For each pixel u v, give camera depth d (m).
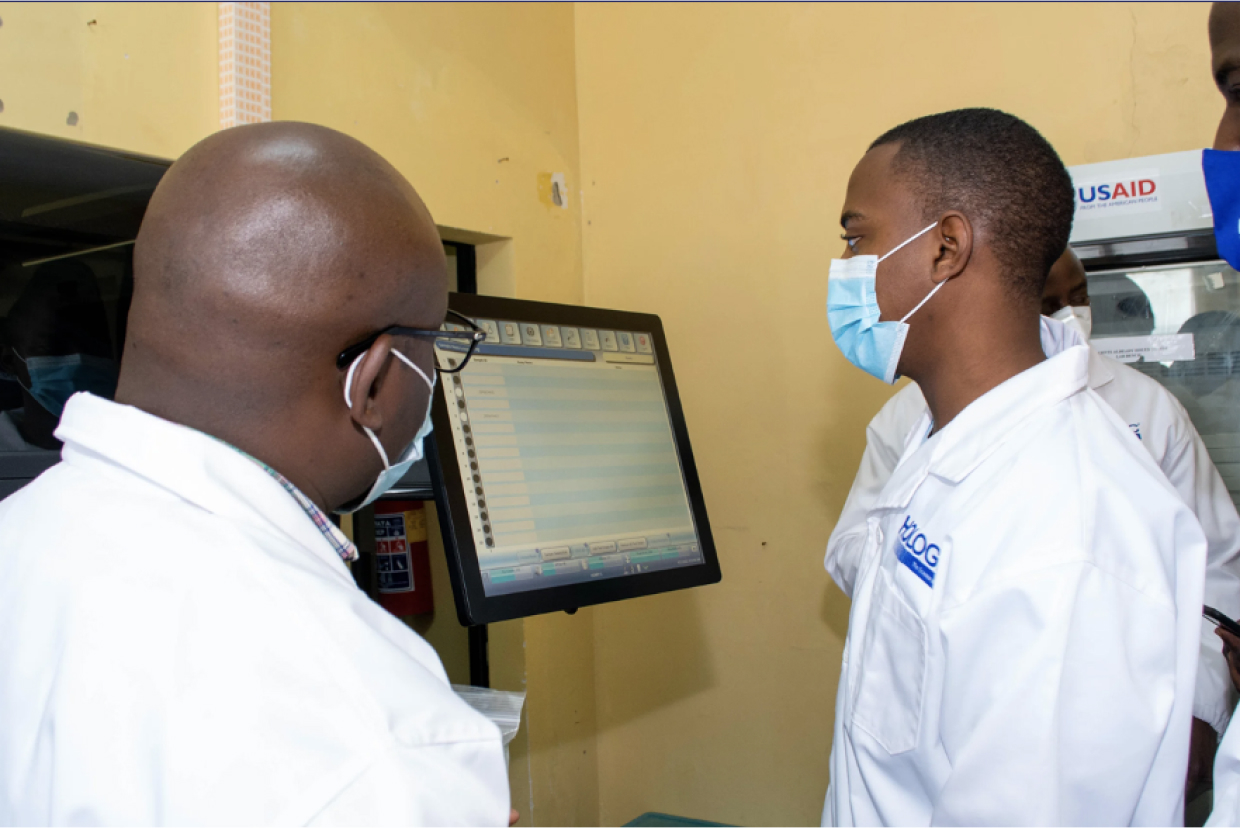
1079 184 1.50
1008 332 0.89
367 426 0.64
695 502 1.46
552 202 2.24
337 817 0.45
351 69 1.69
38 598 0.51
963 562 0.78
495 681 2.09
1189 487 1.33
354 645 0.51
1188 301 1.49
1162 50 1.65
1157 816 0.71
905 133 0.97
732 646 2.12
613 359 1.44
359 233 0.59
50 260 0.97
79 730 0.46
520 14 2.16
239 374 0.58
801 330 2.03
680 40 2.21
